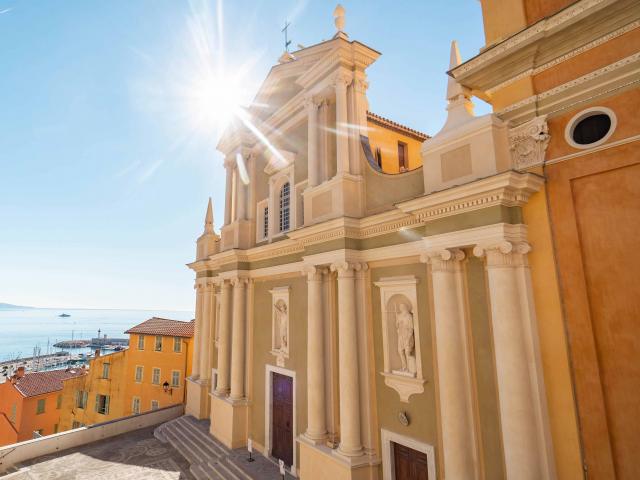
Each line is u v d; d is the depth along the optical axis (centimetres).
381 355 887
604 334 527
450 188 651
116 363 3077
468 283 691
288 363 1214
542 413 559
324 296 1049
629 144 526
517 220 615
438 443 737
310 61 1183
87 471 1376
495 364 638
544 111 616
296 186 1259
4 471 1401
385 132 1312
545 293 586
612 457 502
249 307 1466
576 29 570
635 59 523
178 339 2852
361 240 959
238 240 1511
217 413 1512
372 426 875
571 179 580
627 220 522
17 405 3048
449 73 719
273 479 1098
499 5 699
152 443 1666
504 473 610
